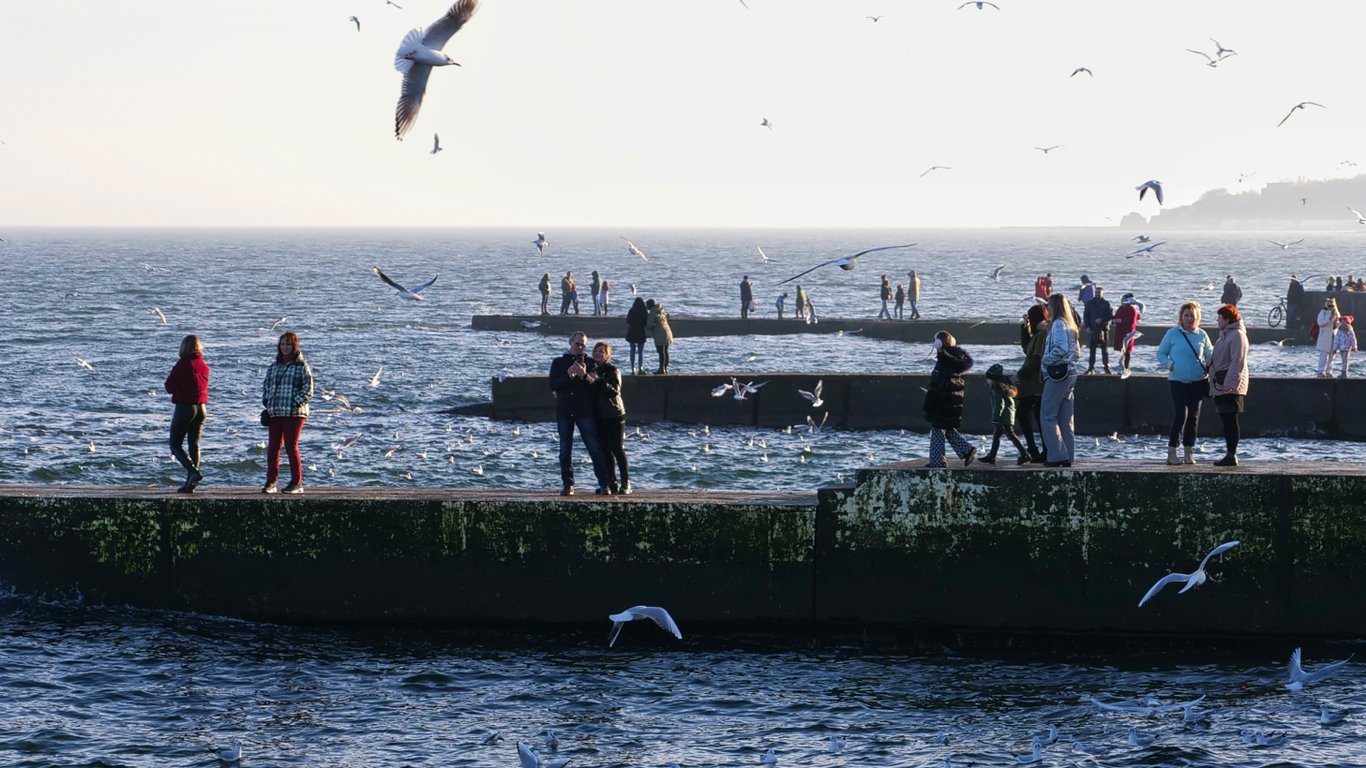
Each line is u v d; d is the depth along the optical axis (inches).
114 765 757.9
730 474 1640.0
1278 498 919.0
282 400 1042.7
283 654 946.1
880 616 959.0
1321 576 917.8
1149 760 752.3
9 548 1005.8
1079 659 935.0
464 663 936.3
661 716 839.1
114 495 1015.0
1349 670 896.9
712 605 970.1
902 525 954.1
